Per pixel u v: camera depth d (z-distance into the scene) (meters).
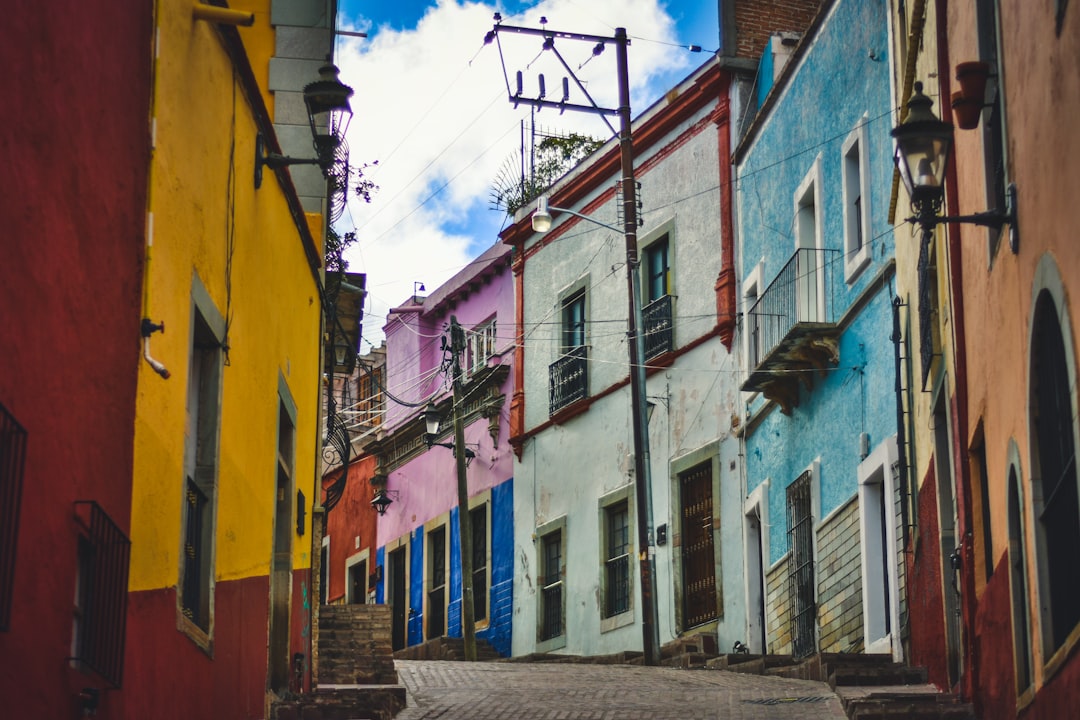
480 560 32.06
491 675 19.33
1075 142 8.20
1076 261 8.24
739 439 23.89
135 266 9.23
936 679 14.79
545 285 30.55
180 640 10.17
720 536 24.16
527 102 25.44
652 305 26.52
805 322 19.56
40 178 7.60
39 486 7.58
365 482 37.84
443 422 34.19
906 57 16.30
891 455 17.64
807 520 20.64
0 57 7.06
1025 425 9.84
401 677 18.97
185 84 10.33
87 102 8.34
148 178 9.45
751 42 25.52
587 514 28.20
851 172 19.81
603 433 28.05
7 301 7.17
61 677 7.84
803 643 20.50
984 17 11.15
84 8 8.27
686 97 26.12
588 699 15.70
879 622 18.16
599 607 27.41
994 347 11.11
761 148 23.58
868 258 18.84
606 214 28.72
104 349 8.62
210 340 11.30
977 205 11.72
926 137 10.06
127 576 8.72
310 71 16.55
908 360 16.50
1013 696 10.70
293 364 14.94
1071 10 8.22
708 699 15.35
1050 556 9.40
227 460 11.68
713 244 25.34
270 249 13.53
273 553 14.04
